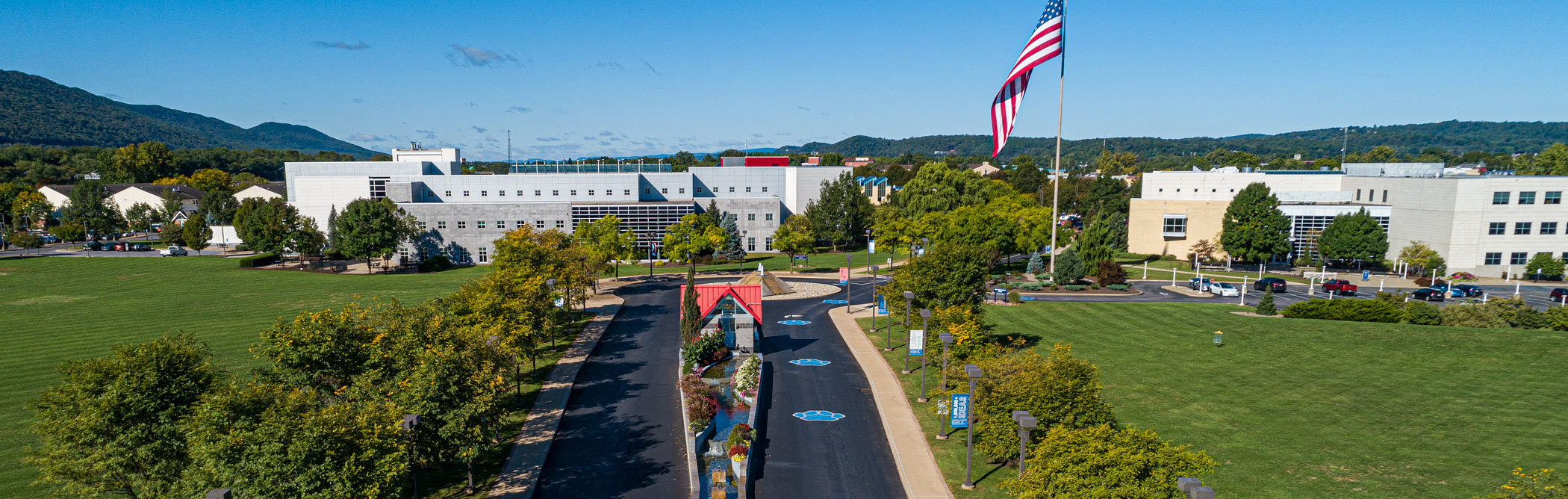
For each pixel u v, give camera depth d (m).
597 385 41.97
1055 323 54.53
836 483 29.67
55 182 196.75
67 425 22.48
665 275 86.38
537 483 29.14
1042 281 75.81
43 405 23.45
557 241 65.06
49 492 26.44
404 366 28.23
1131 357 44.25
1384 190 89.94
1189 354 44.53
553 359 46.97
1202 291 71.75
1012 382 28.27
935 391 37.50
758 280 75.75
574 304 61.69
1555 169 154.12
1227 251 90.50
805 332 55.66
